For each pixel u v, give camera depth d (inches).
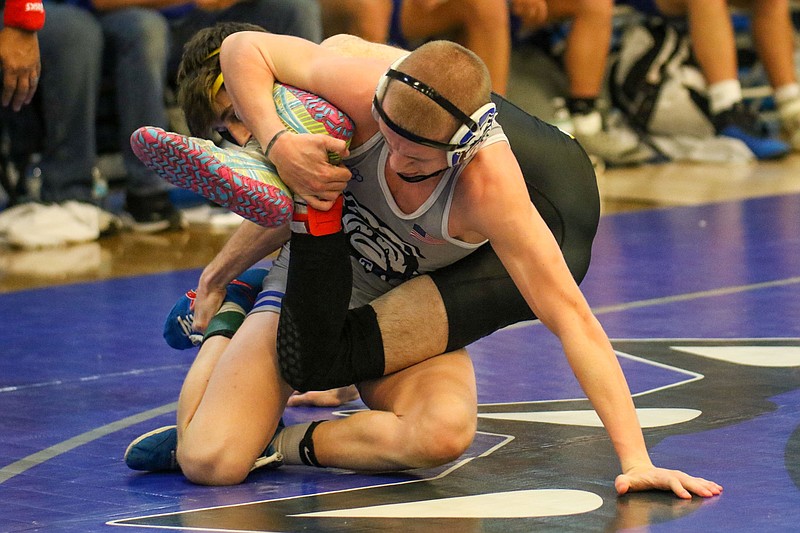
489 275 173.5
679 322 254.8
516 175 155.1
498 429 185.0
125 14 369.7
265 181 152.9
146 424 195.0
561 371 221.1
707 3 506.0
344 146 153.9
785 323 250.7
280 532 139.0
